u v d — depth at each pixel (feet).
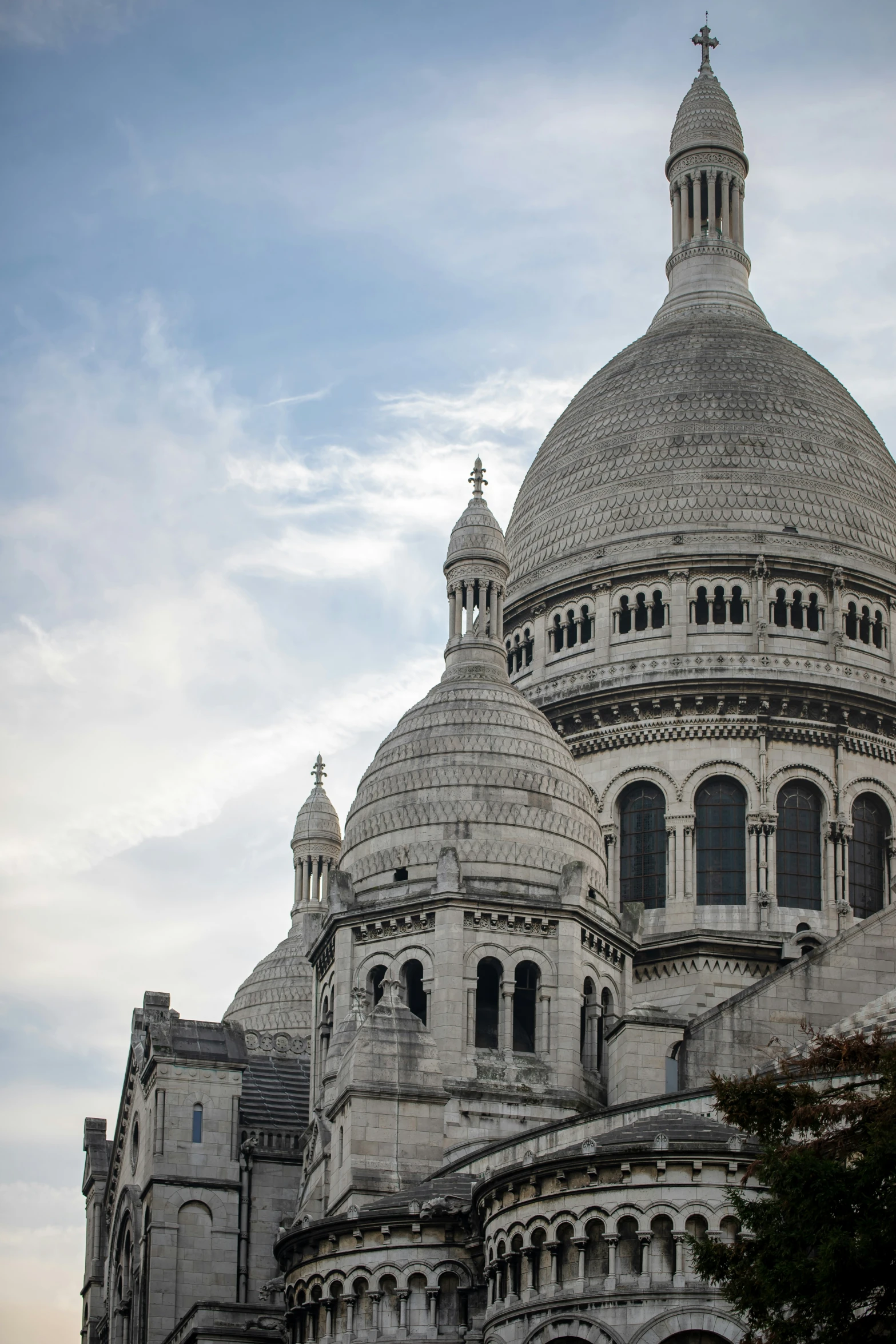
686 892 333.83
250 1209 306.76
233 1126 309.63
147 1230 304.71
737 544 351.05
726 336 382.63
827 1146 164.66
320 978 303.89
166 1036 313.53
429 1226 236.02
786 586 350.23
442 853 287.07
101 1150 378.32
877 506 362.53
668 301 403.34
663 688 342.44
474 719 305.32
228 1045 314.76
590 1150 209.56
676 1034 275.80
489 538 324.60
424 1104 268.41
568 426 382.42
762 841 334.24
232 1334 274.98
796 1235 152.66
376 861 297.33
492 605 323.37
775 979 263.70
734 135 410.31
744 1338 166.61
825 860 335.67
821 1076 208.85
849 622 351.67
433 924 285.23
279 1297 288.10
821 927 331.16
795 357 381.60
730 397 367.66
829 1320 152.35
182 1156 306.55
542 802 298.56
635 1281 204.33
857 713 343.05
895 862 340.18
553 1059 279.69
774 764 338.95
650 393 373.40
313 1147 289.94
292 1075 330.95
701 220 406.21
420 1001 285.43
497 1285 218.59
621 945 298.15
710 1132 211.82
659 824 340.18
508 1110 272.72
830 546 352.49
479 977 285.84
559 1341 206.69
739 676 340.59
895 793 343.87
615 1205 207.21
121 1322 319.06
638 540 355.15
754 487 355.77
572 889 287.89
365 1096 266.77
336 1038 282.56
